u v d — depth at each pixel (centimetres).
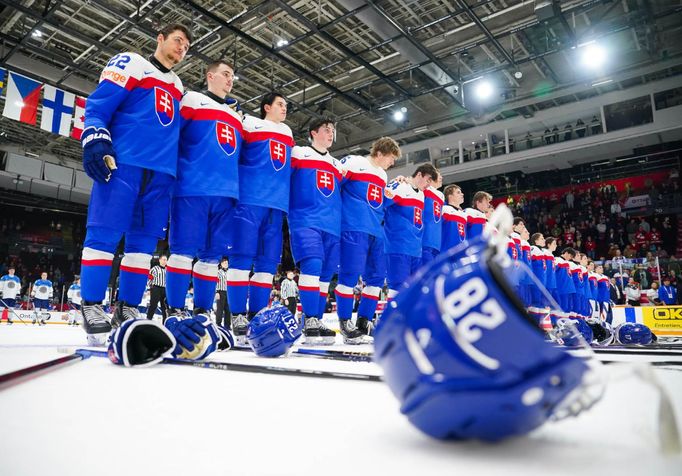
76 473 68
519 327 74
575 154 1964
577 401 83
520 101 1820
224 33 1413
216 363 219
